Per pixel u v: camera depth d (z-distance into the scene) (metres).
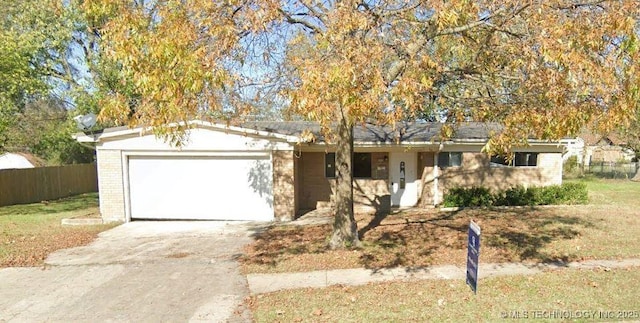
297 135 10.40
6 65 11.09
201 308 4.58
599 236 7.92
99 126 12.44
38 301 4.88
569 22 3.88
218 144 10.48
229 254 7.03
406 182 12.76
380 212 11.57
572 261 6.19
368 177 12.67
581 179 24.11
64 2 12.12
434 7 4.29
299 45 5.52
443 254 6.67
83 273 6.00
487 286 5.04
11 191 15.56
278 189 10.53
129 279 5.70
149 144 10.43
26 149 16.61
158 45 3.95
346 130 6.96
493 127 9.16
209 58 4.10
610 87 3.74
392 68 4.94
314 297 4.80
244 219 10.71
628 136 20.28
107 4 4.36
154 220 10.72
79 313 4.50
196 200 10.77
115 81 12.05
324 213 11.62
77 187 19.81
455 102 6.21
